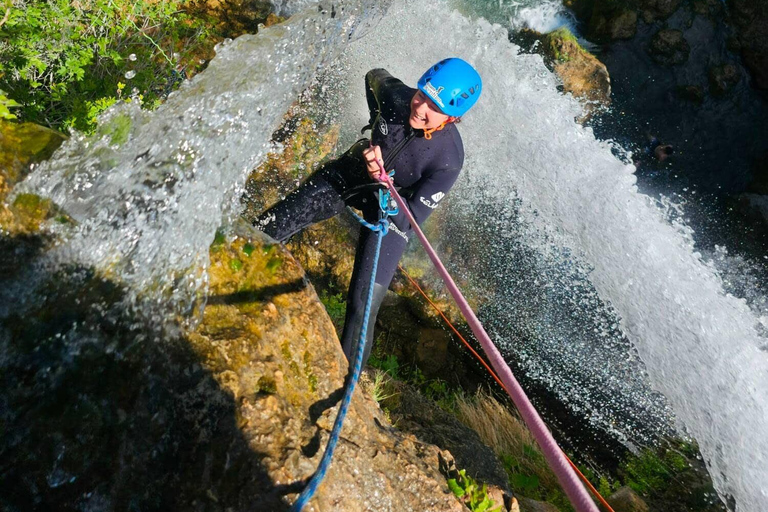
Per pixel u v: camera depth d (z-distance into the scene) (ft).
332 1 12.32
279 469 6.49
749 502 14.90
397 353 17.19
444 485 8.10
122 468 6.21
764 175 32.19
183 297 6.99
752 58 32.81
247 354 7.05
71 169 6.96
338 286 16.70
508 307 18.22
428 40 20.15
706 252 29.43
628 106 31.71
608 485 16.06
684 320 17.21
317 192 10.61
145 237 7.05
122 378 6.46
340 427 6.47
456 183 19.25
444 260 18.01
